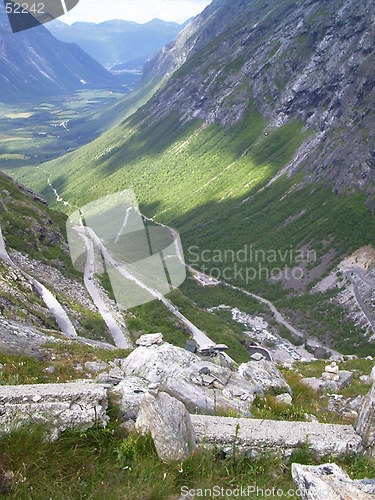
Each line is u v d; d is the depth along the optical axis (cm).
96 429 673
